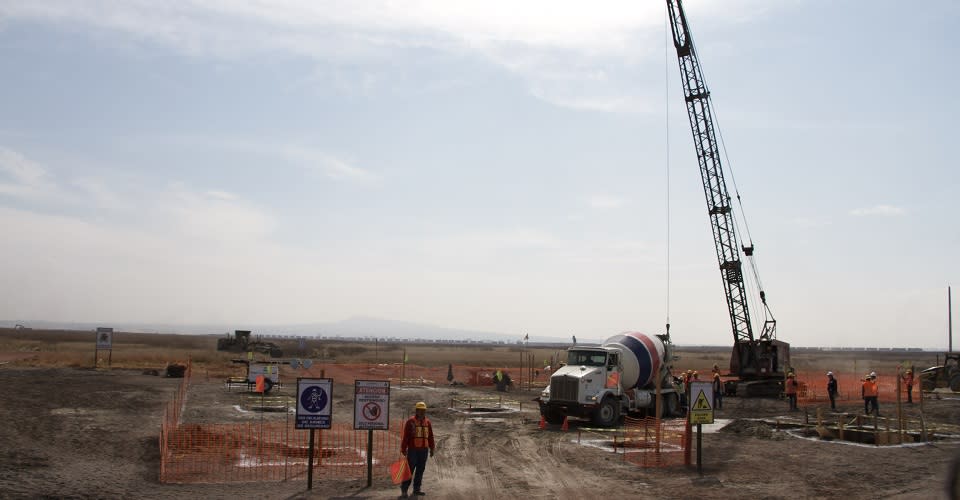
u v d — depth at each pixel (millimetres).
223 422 25938
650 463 18547
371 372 60094
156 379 45312
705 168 47094
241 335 89688
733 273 47344
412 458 14242
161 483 15164
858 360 151250
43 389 35719
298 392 14734
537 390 46625
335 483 15391
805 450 20797
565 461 18953
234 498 13852
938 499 14344
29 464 16641
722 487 15461
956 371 47344
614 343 29531
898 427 23922
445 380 54500
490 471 17484
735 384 46312
